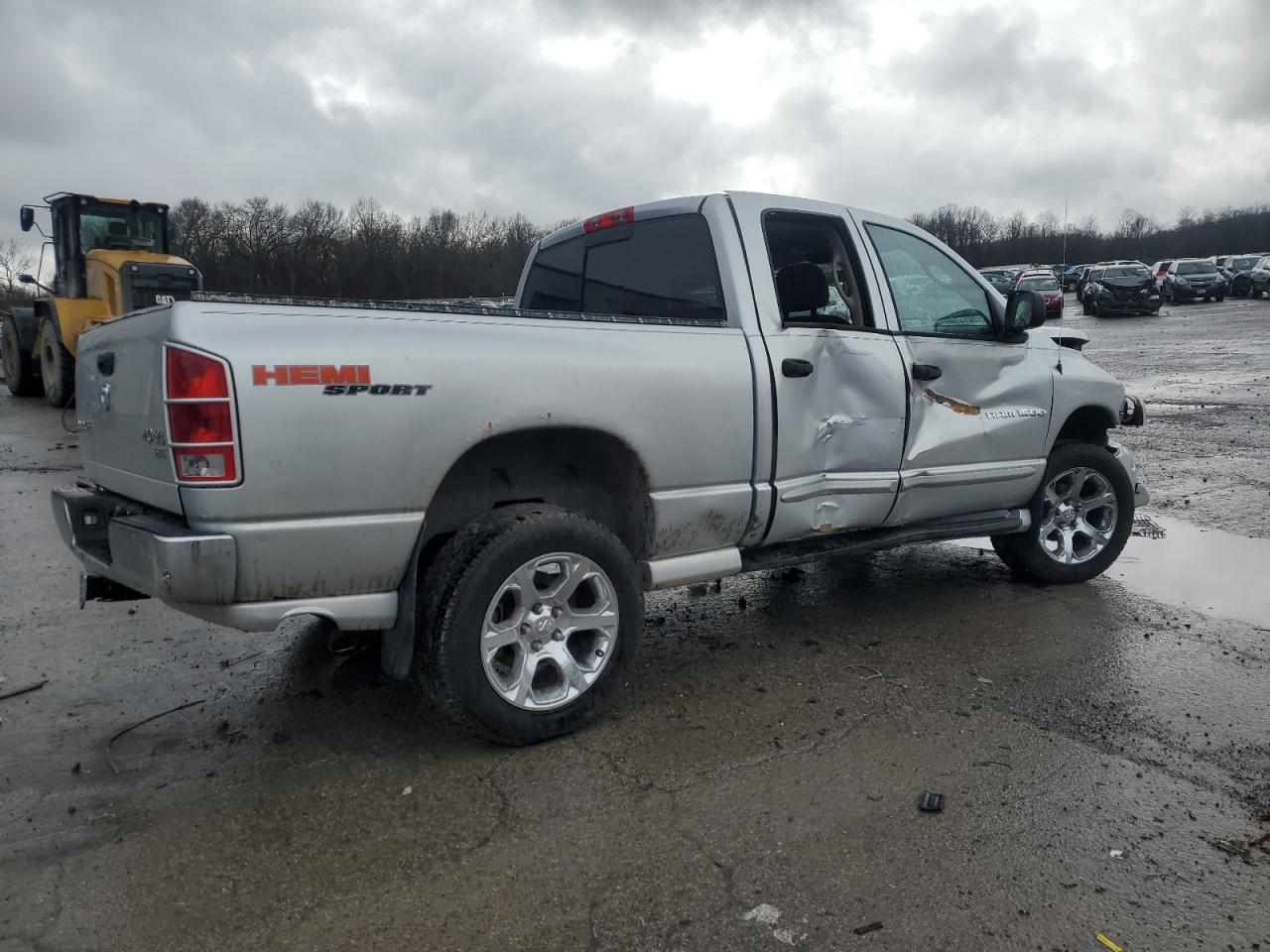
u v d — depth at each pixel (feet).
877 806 10.24
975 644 15.16
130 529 10.05
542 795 10.48
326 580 10.29
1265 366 57.06
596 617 11.84
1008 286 112.47
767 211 14.24
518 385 11.06
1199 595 17.60
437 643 10.75
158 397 9.82
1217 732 12.00
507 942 8.13
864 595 17.83
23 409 47.60
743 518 13.38
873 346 14.67
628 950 8.04
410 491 10.47
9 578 18.61
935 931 8.25
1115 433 35.45
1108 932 8.23
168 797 10.43
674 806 10.25
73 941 8.07
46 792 10.52
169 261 44.29
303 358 9.77
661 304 14.83
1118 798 10.39
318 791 10.56
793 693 13.24
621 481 12.76
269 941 8.11
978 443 16.10
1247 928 8.26
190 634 15.66
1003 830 9.77
